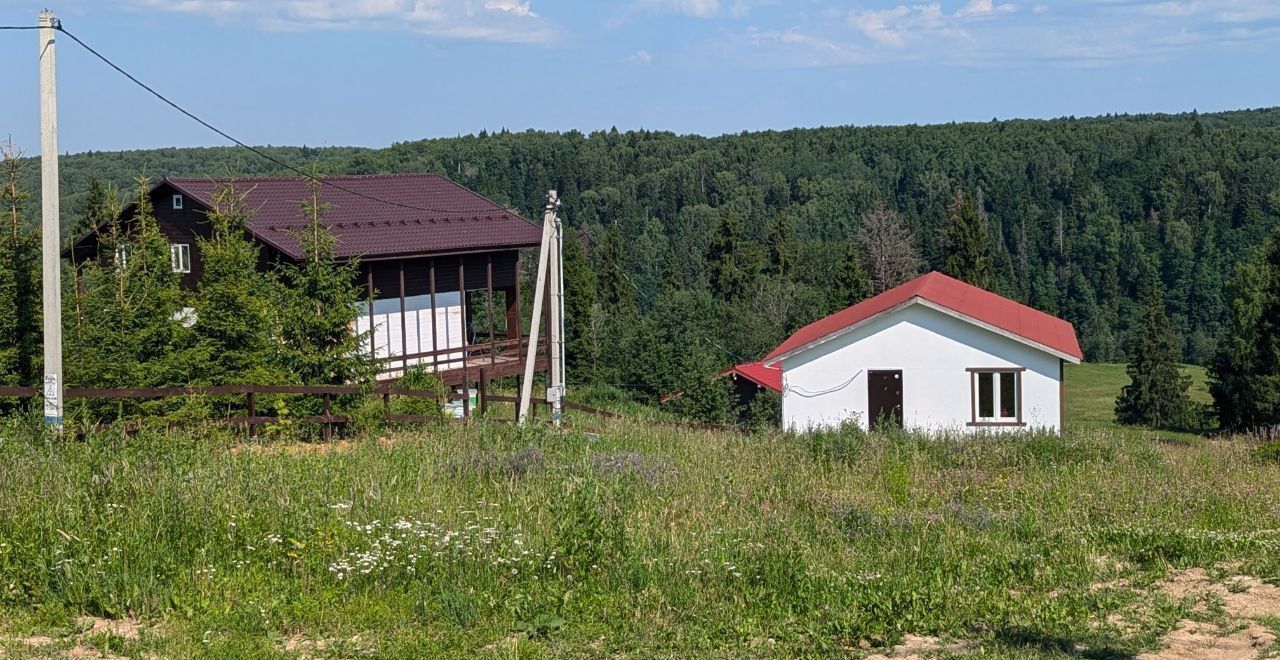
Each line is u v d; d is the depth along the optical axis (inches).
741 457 708.0
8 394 629.3
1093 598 382.0
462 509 480.4
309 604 348.5
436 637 330.3
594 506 439.8
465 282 1323.8
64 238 1784.0
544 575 394.3
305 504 445.4
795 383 1219.2
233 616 335.9
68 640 312.5
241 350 919.7
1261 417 2213.3
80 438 618.5
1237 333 2573.8
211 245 960.9
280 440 716.7
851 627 345.4
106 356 908.6
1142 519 552.1
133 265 993.5
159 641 310.5
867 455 734.5
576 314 2664.9
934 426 1194.0
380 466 570.9
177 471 457.7
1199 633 343.6
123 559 361.1
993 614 367.9
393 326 1237.1
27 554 362.6
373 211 1279.5
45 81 633.0
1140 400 2704.2
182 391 690.8
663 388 1982.0
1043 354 1177.4
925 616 360.2
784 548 446.0
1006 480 673.0
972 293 1400.1
